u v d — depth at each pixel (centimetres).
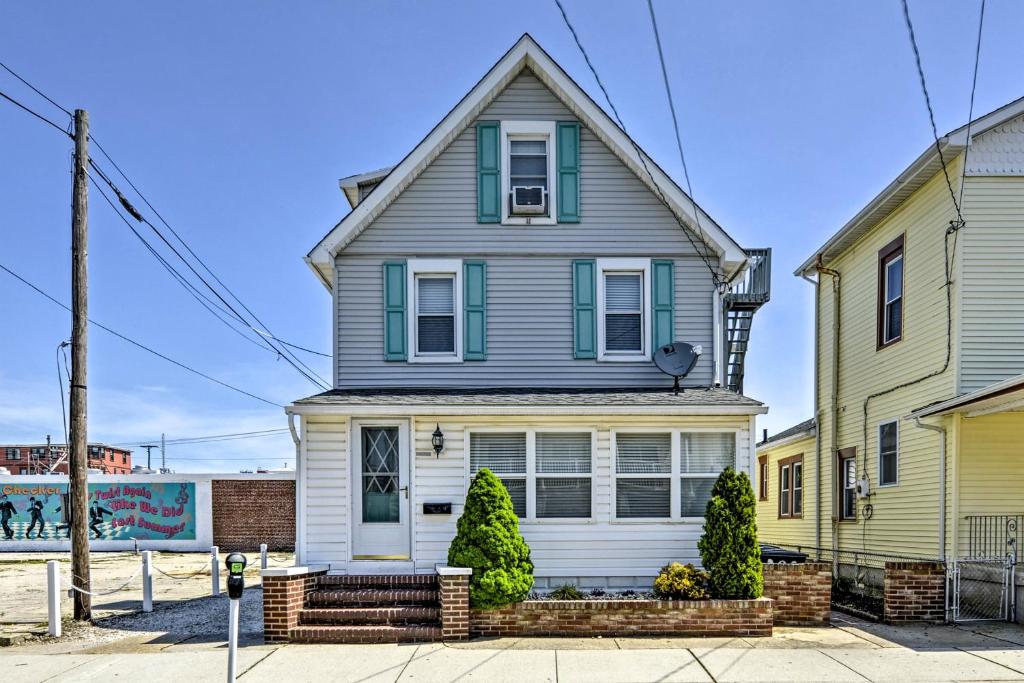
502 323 1199
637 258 1212
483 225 1213
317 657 822
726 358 1388
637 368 1196
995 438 1097
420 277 1217
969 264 1107
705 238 1212
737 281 1319
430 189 1216
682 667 766
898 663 778
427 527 1031
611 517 1034
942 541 1113
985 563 995
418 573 1018
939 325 1152
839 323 1544
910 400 1235
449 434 1051
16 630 976
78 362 1059
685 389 1165
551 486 1051
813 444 1673
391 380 1186
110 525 2303
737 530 929
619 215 1219
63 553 2258
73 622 1016
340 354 1187
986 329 1098
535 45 1207
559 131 1224
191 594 1338
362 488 1052
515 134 1230
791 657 802
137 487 2319
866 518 1384
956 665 770
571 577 1023
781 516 1911
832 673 744
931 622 973
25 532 2336
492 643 870
